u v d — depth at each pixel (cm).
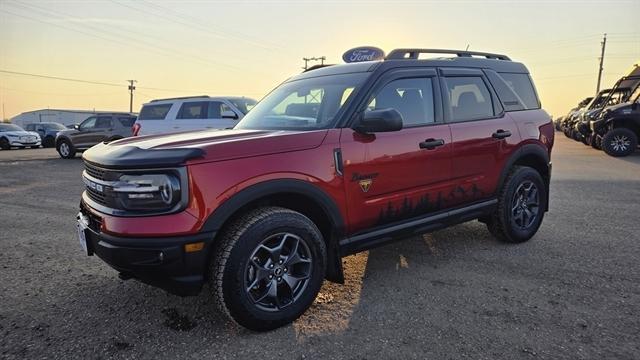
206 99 1188
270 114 384
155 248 250
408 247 451
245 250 269
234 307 270
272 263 285
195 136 317
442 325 288
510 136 432
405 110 361
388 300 327
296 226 290
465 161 392
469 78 419
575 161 1236
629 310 304
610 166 1111
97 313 313
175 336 281
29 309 320
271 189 277
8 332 287
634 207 624
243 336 280
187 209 253
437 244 459
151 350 265
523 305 314
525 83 486
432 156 364
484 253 429
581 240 466
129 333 285
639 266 388
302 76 416
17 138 2516
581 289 340
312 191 296
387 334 278
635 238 471
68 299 336
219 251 268
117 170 262
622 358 246
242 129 366
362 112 329
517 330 279
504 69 464
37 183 942
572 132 2192
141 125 1270
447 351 257
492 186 421
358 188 320
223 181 262
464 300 324
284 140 291
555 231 502
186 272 258
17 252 450
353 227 323
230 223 277
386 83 352
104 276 383
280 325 288
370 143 326
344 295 338
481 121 412
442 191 377
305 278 300
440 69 395
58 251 453
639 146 1524
